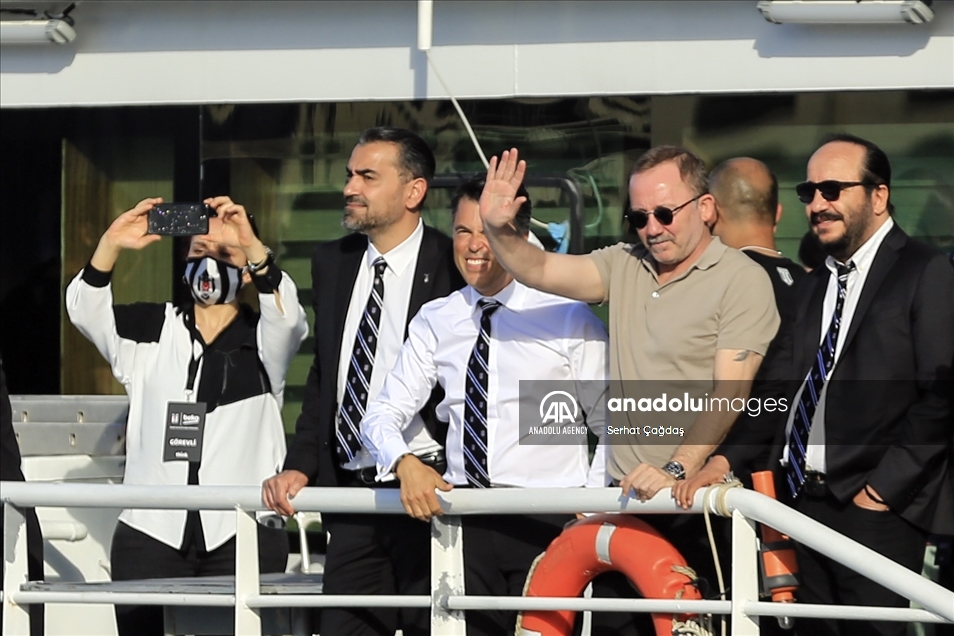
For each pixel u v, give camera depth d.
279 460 19.67
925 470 15.05
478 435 15.48
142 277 22.72
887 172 16.00
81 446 21.20
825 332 15.90
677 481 13.91
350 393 16.73
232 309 19.94
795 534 13.06
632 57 20.30
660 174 14.56
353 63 21.06
